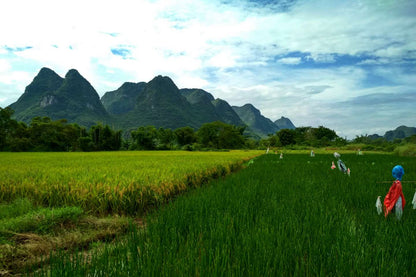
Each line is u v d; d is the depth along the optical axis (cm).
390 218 456
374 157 2984
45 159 2098
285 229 370
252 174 1176
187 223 409
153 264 249
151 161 1728
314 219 416
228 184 880
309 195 642
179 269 243
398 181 460
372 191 702
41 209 508
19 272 315
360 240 328
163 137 9725
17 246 367
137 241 337
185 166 1245
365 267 258
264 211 472
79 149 7125
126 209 624
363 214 488
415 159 2534
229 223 389
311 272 255
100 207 609
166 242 320
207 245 304
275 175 1131
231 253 294
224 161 1712
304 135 10644
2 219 472
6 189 723
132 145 8169
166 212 476
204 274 237
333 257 279
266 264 259
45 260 338
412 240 337
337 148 6900
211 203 538
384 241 326
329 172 1264
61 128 7044
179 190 840
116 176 804
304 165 1767
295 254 291
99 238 439
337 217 435
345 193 688
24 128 6819
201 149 7269
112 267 253
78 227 476
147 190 674
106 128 8056
